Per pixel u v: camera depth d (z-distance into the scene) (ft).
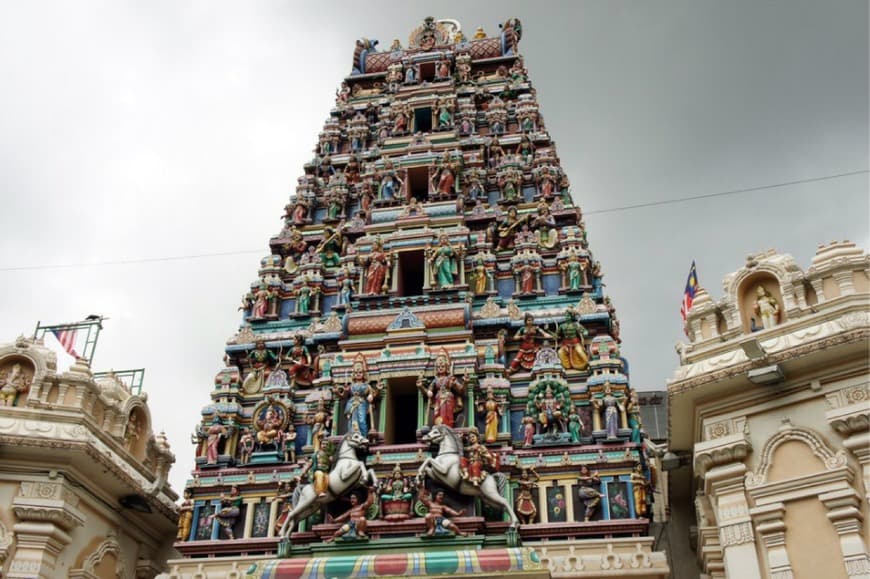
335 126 120.78
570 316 86.22
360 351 87.40
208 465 83.05
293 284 99.60
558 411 78.89
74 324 99.86
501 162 107.65
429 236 95.86
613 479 74.90
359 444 77.25
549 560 70.44
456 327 86.79
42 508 72.54
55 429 75.31
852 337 59.26
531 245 95.45
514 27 132.77
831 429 59.72
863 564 54.39
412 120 117.29
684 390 65.82
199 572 75.72
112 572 82.28
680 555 77.30
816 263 64.75
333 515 75.41
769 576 57.98
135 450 89.10
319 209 110.52
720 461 63.46
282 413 85.25
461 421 79.36
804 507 58.54
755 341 62.59
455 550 70.28
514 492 75.41
